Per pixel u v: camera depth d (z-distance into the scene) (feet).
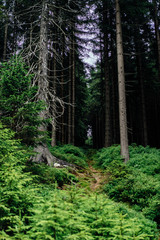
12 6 33.68
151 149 36.27
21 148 16.02
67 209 8.80
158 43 46.60
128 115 73.56
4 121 16.37
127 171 24.58
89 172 31.37
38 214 8.04
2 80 15.67
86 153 61.36
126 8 37.35
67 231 7.72
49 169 19.38
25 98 16.94
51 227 7.22
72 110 55.31
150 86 63.10
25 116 16.29
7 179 8.91
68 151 41.34
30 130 16.49
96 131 96.73
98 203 9.95
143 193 19.42
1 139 12.40
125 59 56.34
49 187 15.46
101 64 63.36
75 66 57.06
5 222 8.28
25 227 7.35
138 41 55.67
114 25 52.70
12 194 8.57
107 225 8.85
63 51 49.57
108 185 23.09
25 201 9.17
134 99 65.98
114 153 35.45
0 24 47.80
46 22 28.94
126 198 20.45
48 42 30.99
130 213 14.38
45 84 25.85
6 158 11.60
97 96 76.07
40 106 17.29
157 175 22.57
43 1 28.14
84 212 9.03
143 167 25.79
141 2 35.78
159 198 17.33
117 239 8.23
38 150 24.72
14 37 43.32
